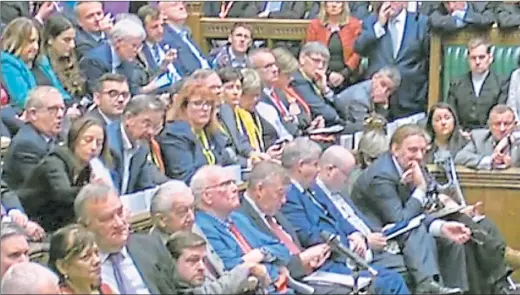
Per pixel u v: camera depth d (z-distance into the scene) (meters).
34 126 7.73
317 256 8.15
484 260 9.54
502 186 11.02
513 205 11.02
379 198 9.52
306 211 8.90
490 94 12.23
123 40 9.80
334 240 8.45
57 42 9.12
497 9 12.80
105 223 6.76
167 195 7.40
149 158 8.58
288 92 11.75
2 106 8.30
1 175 7.64
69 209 7.62
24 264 6.29
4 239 6.60
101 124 7.95
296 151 9.04
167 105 9.47
